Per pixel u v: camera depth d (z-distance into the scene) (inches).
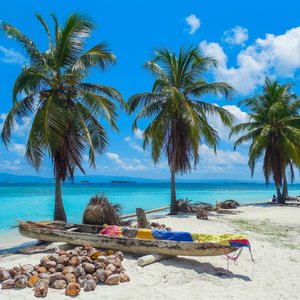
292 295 268.4
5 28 545.3
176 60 859.4
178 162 851.4
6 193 2071.9
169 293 265.9
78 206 1205.7
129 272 317.4
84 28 592.1
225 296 262.7
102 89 626.8
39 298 252.1
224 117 831.1
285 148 1096.2
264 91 1243.8
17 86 550.3
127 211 1055.6
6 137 578.2
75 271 291.4
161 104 852.6
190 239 362.6
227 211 891.4
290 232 574.6
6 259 375.9
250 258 380.2
